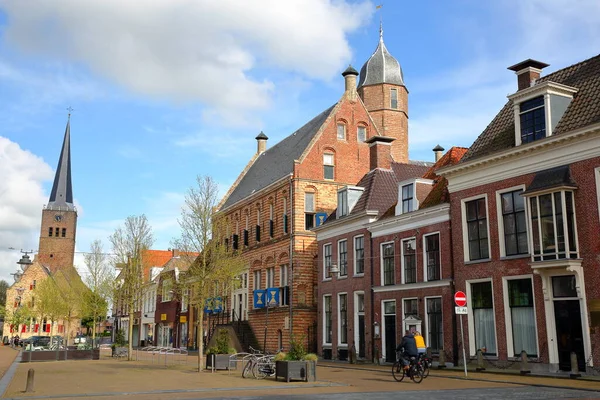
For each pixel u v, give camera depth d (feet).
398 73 172.24
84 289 171.22
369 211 103.71
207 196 93.50
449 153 99.71
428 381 63.26
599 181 64.13
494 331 75.87
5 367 95.61
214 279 90.02
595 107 67.87
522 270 71.82
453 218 83.51
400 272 94.32
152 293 223.92
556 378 63.57
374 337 98.48
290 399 45.06
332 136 138.21
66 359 119.24
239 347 138.31
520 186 73.41
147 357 129.39
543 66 82.84
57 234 365.61
